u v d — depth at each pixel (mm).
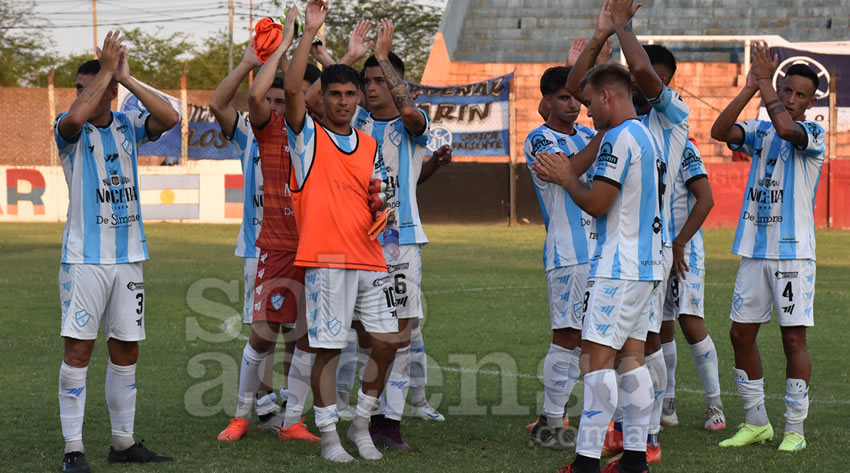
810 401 10148
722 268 24141
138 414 9586
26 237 33688
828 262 25875
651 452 7957
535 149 9148
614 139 7156
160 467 7645
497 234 35469
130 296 7699
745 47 45406
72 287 7465
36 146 54000
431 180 40625
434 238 33469
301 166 7992
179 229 38094
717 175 38812
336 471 7570
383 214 8102
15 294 18672
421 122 9008
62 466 7598
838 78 39562
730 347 13422
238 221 42406
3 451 8047
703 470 7656
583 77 7945
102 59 7391
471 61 51156
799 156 8578
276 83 9086
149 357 12469
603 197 7098
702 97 45625
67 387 7453
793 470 7652
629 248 7211
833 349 13094
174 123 7953
